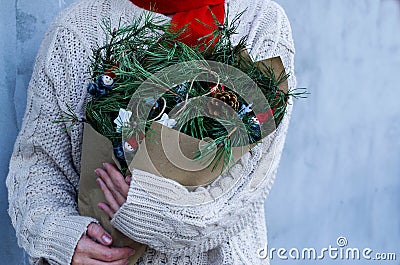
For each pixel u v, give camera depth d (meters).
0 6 2.30
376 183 3.88
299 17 3.23
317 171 3.49
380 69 3.75
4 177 2.33
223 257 1.84
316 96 3.40
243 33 1.93
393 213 4.04
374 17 3.66
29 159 1.94
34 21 2.38
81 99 1.88
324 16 3.36
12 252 2.36
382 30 3.72
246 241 1.91
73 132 1.88
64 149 1.92
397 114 3.92
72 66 1.88
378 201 3.92
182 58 1.64
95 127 1.73
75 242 1.75
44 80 1.90
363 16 3.58
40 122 1.90
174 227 1.67
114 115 1.69
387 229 4.01
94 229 1.76
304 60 3.30
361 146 3.73
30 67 2.38
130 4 1.93
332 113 3.51
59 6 2.44
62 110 1.88
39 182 1.89
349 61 3.55
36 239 1.81
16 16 2.34
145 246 1.79
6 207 2.33
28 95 1.95
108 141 1.70
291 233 3.39
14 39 2.34
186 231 1.67
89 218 1.77
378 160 3.87
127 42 1.69
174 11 1.86
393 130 3.91
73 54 1.88
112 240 1.76
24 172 1.91
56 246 1.78
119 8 1.93
